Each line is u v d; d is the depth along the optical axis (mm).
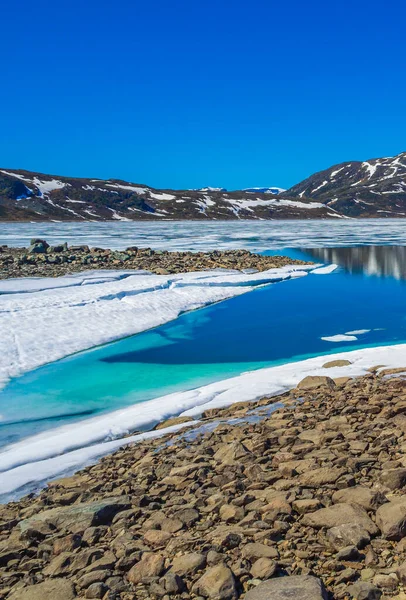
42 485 8367
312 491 6516
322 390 12008
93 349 19094
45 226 143750
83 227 136625
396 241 75875
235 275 35625
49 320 21078
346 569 4895
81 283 28547
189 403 12477
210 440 9219
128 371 16625
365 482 6680
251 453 7961
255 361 17625
